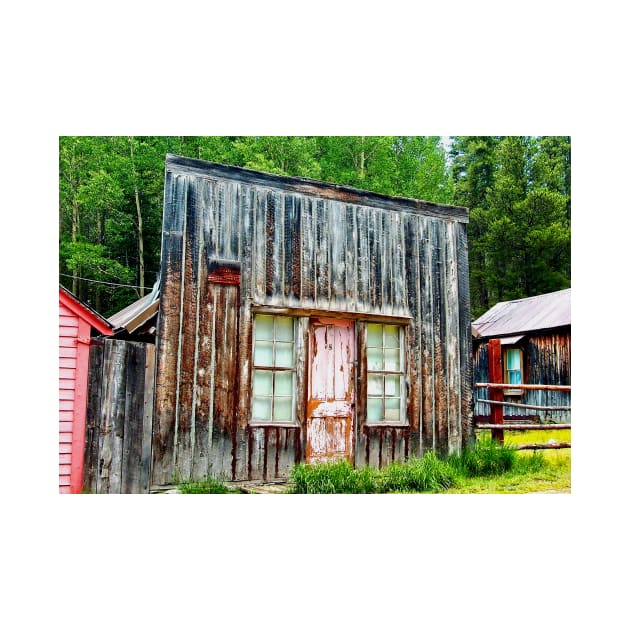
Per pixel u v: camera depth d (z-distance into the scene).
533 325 15.23
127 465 6.94
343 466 7.41
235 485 7.44
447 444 8.92
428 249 9.24
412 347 8.87
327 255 8.44
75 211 19.08
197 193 7.74
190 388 7.38
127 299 20.12
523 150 23.25
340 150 19.16
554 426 9.55
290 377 8.08
